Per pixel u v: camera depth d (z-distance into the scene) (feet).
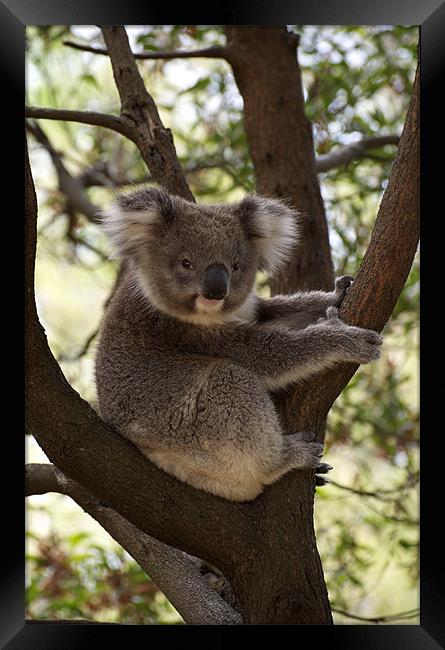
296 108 29.63
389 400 34.65
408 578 37.52
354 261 33.78
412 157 18.70
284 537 18.38
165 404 20.42
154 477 18.30
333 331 19.58
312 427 19.81
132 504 18.13
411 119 18.76
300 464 18.86
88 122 25.31
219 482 19.84
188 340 21.52
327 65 33.83
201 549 18.57
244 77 30.07
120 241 22.27
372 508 31.14
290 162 29.12
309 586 18.16
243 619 18.70
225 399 19.81
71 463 17.87
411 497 33.96
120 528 22.25
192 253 21.26
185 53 29.81
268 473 19.16
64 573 30.40
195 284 21.07
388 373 35.09
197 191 34.86
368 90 33.35
